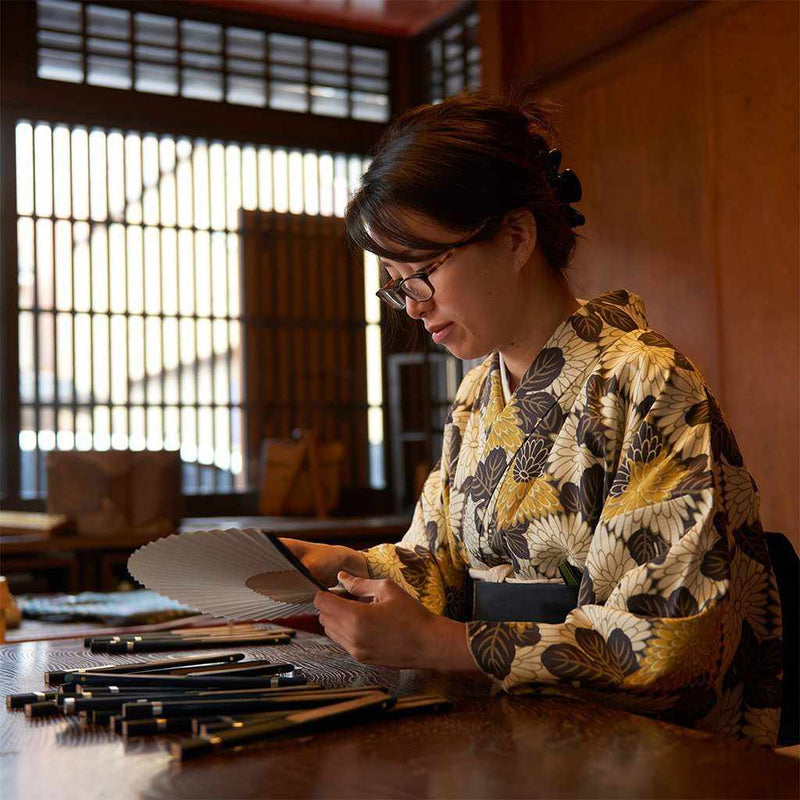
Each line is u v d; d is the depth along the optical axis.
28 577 3.65
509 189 1.26
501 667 1.07
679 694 1.06
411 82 5.01
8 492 4.25
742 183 2.99
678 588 1.07
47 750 0.91
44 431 4.37
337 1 4.65
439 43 4.91
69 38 4.41
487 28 3.87
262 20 4.71
